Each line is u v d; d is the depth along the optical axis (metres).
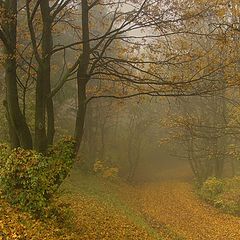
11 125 12.12
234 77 12.02
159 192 32.75
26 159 10.25
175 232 18.86
